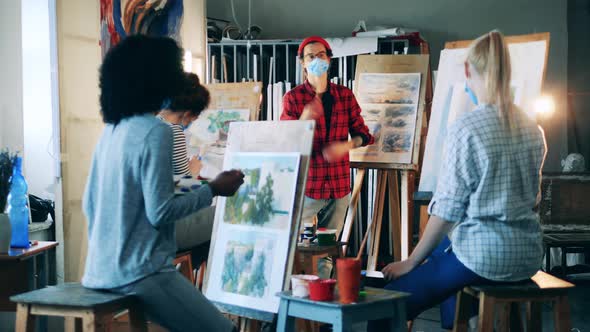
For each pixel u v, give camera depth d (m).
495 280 2.39
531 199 2.42
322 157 3.89
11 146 4.11
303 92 3.95
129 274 2.16
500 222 2.37
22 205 3.04
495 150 2.32
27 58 4.37
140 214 2.18
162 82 2.21
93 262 2.25
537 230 2.44
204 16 5.18
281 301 2.29
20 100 4.15
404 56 4.31
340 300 2.15
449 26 6.55
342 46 5.88
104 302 2.14
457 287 2.44
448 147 2.40
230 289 2.78
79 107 3.63
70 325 2.83
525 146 2.39
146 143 2.14
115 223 2.18
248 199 2.84
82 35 3.64
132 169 2.15
